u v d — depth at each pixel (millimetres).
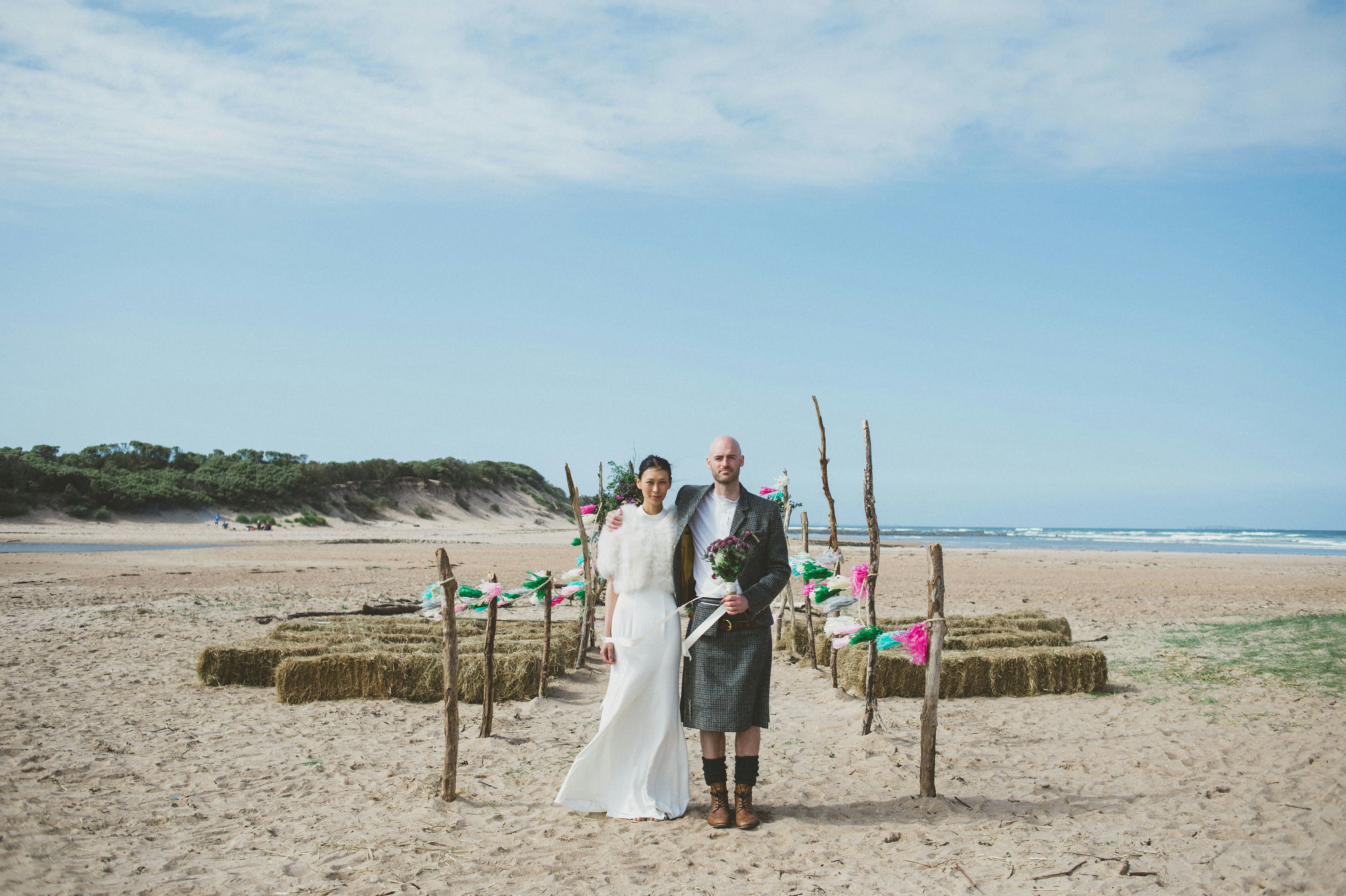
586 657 9531
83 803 4543
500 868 3736
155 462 62406
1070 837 4027
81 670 8406
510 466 94000
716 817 4266
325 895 3439
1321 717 6176
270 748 5762
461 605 6113
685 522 4410
